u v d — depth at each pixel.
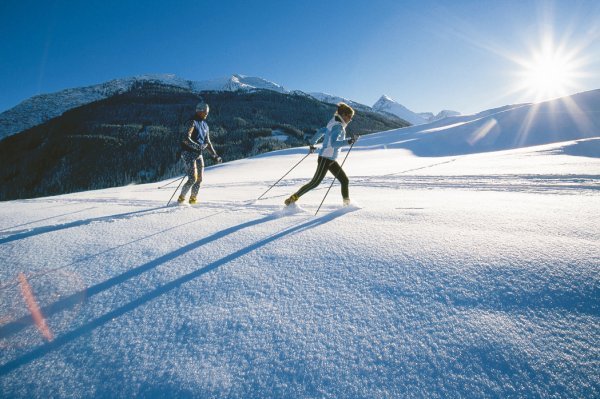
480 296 1.87
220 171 23.84
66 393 1.42
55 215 4.95
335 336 1.66
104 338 1.76
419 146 28.16
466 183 8.12
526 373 1.35
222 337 1.71
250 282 2.27
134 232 3.59
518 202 4.50
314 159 27.53
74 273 2.55
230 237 3.25
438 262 2.30
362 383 1.38
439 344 1.55
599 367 1.33
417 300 1.91
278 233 3.29
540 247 2.38
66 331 1.84
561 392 1.25
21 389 1.44
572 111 31.36
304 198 6.25
